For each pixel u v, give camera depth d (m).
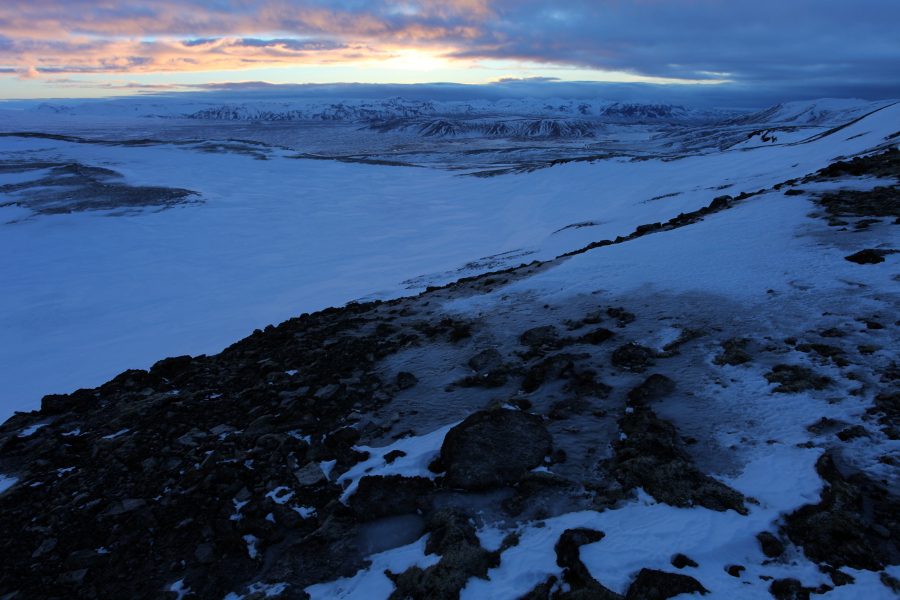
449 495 5.97
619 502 5.42
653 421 6.57
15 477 7.36
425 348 11.02
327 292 27.86
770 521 4.82
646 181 52.28
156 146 109.44
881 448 5.47
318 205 62.56
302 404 8.70
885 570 4.08
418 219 54.75
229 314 25.75
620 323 10.66
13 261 38.53
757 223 16.56
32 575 5.41
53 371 19.55
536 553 4.90
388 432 7.69
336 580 5.09
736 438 6.21
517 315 12.45
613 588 4.23
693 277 12.63
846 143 39.03
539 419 7.10
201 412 8.85
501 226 48.25
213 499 6.38
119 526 5.98
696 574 4.29
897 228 12.97
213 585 5.16
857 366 7.21
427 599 4.50
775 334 8.83
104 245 42.88
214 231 48.72
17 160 81.75
